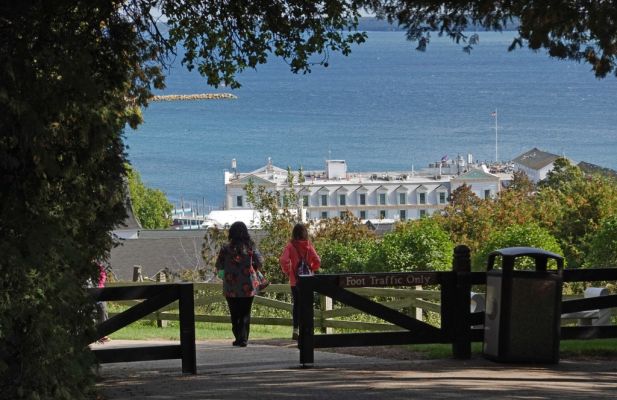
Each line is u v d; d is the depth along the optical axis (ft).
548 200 155.94
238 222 64.49
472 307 64.28
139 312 48.73
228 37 59.47
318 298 91.50
